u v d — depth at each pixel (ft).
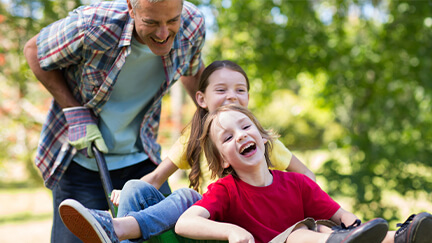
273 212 5.84
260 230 5.72
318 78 21.16
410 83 19.92
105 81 7.43
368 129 20.21
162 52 6.98
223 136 5.97
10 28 16.76
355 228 4.82
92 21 7.20
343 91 20.42
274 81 20.98
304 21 19.85
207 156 6.25
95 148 7.47
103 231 5.41
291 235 5.28
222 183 5.91
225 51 20.20
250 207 5.81
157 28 6.66
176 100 28.94
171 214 5.97
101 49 7.29
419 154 19.39
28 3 16.65
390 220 19.39
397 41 19.85
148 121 8.32
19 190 36.37
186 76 8.60
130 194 6.28
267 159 6.61
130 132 8.24
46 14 16.78
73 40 7.27
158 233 5.86
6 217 28.91
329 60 20.21
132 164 8.32
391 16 19.76
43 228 25.84
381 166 19.89
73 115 7.70
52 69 7.63
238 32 20.01
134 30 7.31
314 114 24.52
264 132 6.24
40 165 8.18
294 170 7.34
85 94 7.80
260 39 19.79
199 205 5.74
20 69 17.16
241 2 19.79
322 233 5.15
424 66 19.10
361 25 20.45
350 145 19.74
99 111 7.80
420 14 19.43
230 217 5.86
